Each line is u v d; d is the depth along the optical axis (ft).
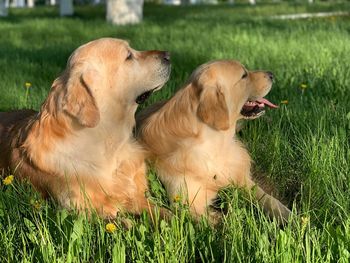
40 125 5.69
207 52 13.03
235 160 6.12
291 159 6.64
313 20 22.59
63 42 17.07
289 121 7.36
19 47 16.25
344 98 8.35
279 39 14.90
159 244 4.52
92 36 19.03
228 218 5.20
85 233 4.77
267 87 6.38
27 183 5.71
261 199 5.72
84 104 5.49
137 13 25.57
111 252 4.74
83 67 5.60
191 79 6.05
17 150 5.91
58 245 4.69
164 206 5.88
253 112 6.44
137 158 6.04
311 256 4.42
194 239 4.77
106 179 5.76
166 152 5.99
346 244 4.45
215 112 5.76
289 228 4.64
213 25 21.47
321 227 5.19
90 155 5.68
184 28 20.63
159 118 6.13
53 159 5.58
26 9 48.88
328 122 7.22
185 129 5.90
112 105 5.78
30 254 4.60
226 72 5.97
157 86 6.12
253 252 4.53
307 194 5.83
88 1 66.18
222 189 5.95
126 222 5.36
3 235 4.85
